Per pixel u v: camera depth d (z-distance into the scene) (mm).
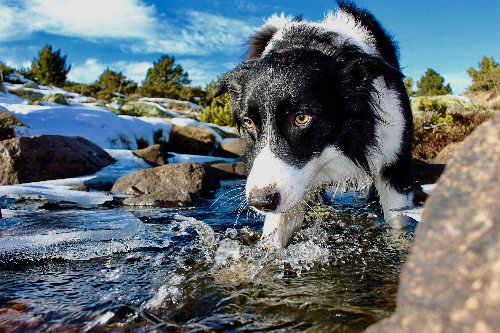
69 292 288
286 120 387
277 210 361
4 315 247
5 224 499
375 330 124
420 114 1812
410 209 465
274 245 410
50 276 324
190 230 492
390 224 494
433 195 134
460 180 127
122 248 405
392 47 539
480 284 106
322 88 395
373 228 488
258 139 408
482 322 101
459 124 1784
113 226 491
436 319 109
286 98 377
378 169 478
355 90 423
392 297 263
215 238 453
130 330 225
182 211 637
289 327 223
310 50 423
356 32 501
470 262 110
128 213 594
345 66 419
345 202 679
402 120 477
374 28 523
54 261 364
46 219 533
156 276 322
